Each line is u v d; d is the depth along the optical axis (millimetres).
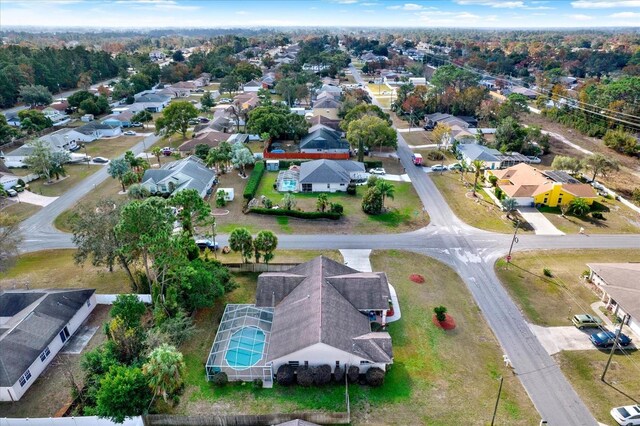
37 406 39000
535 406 39500
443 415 38188
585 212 77000
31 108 155750
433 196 86062
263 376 41656
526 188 81375
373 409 38656
